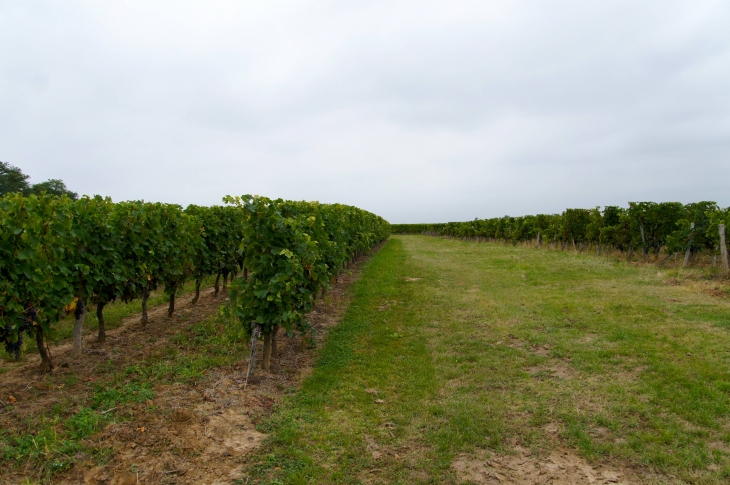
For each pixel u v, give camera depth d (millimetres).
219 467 3465
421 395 4910
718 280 10078
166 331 7578
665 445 3656
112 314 8945
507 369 5582
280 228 5602
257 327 5410
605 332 6805
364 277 14477
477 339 6922
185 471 3375
